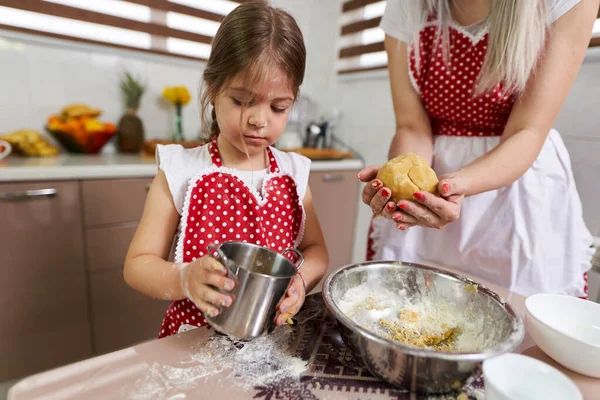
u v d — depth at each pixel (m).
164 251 0.75
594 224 1.23
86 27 1.62
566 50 0.72
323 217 2.00
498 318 0.54
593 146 1.22
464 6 0.83
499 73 0.77
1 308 1.23
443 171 0.94
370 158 2.10
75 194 1.30
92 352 1.46
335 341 0.56
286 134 2.14
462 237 0.91
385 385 0.47
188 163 0.79
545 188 0.88
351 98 2.20
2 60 1.48
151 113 1.89
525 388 0.41
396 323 0.61
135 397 0.42
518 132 0.75
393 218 0.61
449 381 0.44
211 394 0.43
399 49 0.92
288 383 0.46
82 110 1.59
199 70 1.99
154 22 1.77
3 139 1.45
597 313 0.55
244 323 0.48
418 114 0.95
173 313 0.75
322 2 2.29
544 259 0.88
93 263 1.39
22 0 1.46
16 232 1.21
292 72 0.67
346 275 0.63
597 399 0.44
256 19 0.67
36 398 0.40
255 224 0.76
